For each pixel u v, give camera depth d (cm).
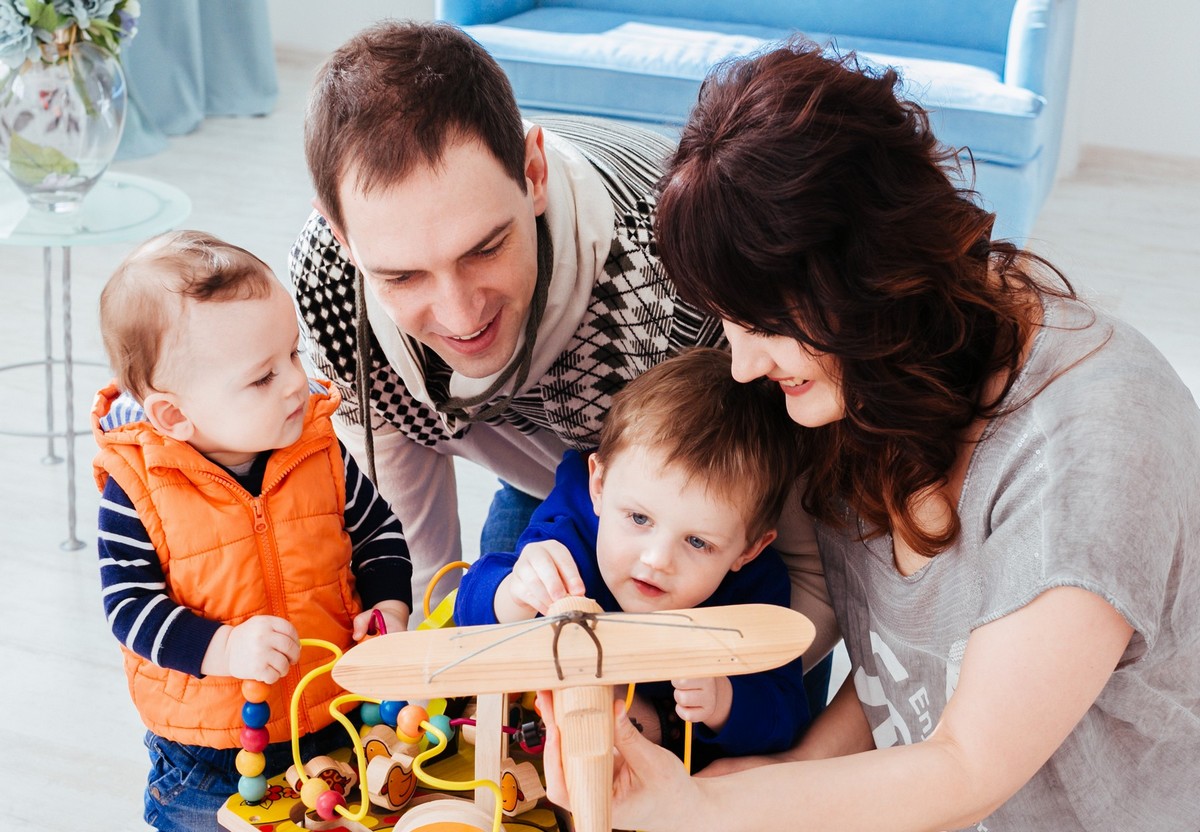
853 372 79
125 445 102
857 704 107
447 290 94
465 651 74
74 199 199
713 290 77
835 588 105
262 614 103
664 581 99
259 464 106
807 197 72
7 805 155
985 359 82
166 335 97
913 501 87
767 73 75
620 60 287
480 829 86
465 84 91
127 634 99
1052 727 76
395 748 97
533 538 106
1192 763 87
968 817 78
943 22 316
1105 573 74
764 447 99
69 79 191
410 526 143
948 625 88
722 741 97
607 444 102
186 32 407
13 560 203
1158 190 395
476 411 120
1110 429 76
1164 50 402
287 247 327
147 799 108
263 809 96
